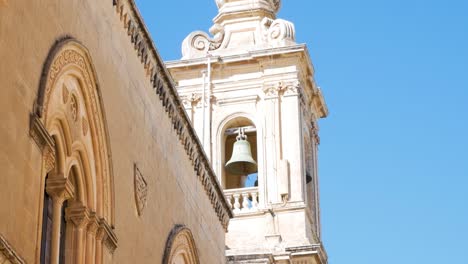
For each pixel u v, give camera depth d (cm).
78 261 2466
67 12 2405
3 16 2066
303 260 4900
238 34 5441
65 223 2489
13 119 2072
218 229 3803
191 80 5359
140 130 2928
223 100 5306
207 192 3647
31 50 2181
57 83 2353
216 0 5588
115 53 2742
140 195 2875
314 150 5541
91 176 2558
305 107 5409
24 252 2091
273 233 4997
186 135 3369
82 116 2514
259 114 5259
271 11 5522
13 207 2053
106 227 2564
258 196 5094
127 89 2830
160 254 3050
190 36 5450
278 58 5300
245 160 5081
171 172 3209
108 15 2698
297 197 5066
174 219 3212
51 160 2244
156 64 3072
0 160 2011
